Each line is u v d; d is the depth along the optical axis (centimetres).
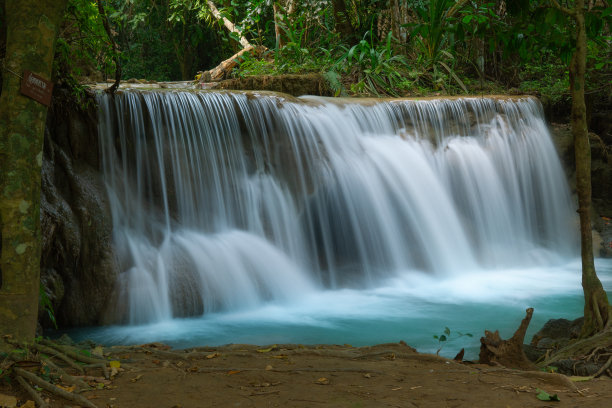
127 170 995
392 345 548
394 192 1225
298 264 1104
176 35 2716
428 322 894
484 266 1283
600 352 530
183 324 890
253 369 460
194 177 1044
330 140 1192
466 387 420
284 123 1141
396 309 968
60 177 916
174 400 395
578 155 620
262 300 999
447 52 1783
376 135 1277
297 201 1129
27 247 463
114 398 399
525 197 1451
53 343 481
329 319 911
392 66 1742
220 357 502
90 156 957
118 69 949
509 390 414
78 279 891
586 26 619
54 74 876
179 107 1038
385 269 1177
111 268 907
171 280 932
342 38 2030
